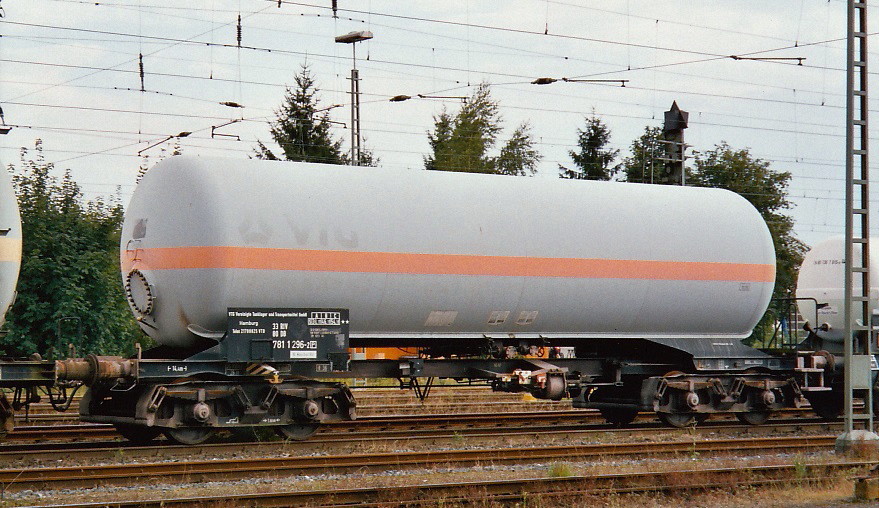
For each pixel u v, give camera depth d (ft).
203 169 53.42
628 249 62.54
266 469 44.19
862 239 55.21
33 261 77.87
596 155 178.19
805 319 73.56
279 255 53.16
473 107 206.69
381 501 38.91
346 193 55.77
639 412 75.46
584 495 40.75
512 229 59.26
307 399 54.34
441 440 56.03
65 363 50.03
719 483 43.60
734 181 138.21
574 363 63.26
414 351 64.18
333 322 54.85
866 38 55.57
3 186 49.21
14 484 40.22
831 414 71.87
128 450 49.11
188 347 55.62
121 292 85.81
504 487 40.88
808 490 43.93
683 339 65.82
